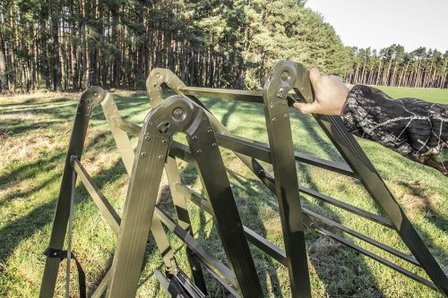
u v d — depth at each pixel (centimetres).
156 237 209
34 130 745
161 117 98
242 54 3266
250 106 1402
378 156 727
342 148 116
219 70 3575
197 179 537
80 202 417
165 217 185
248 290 125
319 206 448
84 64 2322
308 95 101
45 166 545
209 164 107
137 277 111
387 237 378
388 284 305
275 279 307
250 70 3550
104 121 866
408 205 475
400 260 334
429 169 650
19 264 306
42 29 1989
